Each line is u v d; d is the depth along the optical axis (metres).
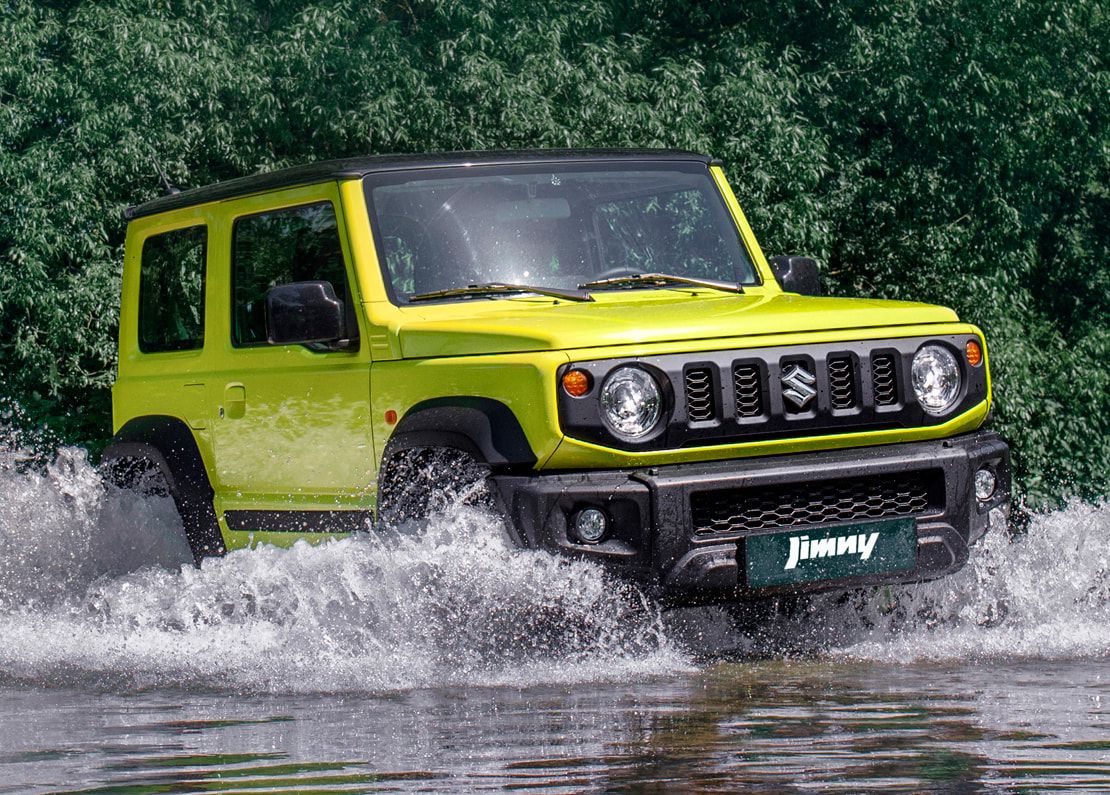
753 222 22.17
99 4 22.59
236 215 8.66
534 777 4.16
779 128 22.25
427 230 7.79
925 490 7.24
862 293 25.91
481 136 21.98
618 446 6.67
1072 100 25.94
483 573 6.70
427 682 6.33
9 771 4.48
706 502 6.79
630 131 22.06
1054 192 28.20
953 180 24.89
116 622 8.09
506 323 7.03
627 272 8.10
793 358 6.98
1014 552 7.59
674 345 6.80
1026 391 25.25
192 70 21.36
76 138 21.34
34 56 21.72
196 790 4.11
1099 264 30.20
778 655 6.98
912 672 6.34
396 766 4.39
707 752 4.48
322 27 21.59
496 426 6.76
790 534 6.86
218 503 8.65
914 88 24.00
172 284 9.23
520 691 6.02
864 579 7.03
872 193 24.72
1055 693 5.62
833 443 7.05
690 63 22.84
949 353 7.39
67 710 5.86
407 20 24.52
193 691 6.31
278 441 8.13
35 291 21.55
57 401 22.73
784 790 3.89
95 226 21.66
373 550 7.11
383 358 7.45
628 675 6.43
